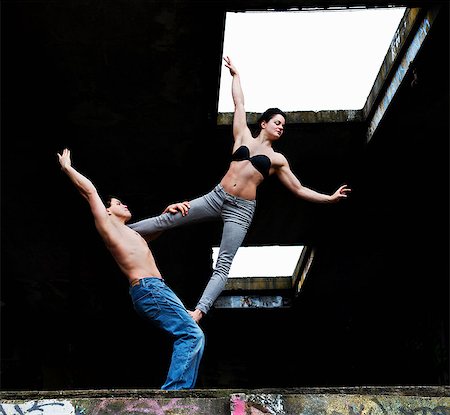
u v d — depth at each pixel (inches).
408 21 292.0
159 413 129.9
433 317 457.4
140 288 172.7
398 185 388.2
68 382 522.9
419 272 479.8
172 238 415.2
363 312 559.2
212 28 277.3
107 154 351.9
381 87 324.8
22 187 367.2
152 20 272.7
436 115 325.7
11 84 299.7
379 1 273.6
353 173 380.5
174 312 171.0
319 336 579.2
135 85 306.5
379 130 335.9
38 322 526.0
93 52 288.7
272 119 202.2
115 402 131.2
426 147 353.7
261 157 194.7
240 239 188.2
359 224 428.5
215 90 311.7
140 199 390.9
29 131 325.7
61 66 295.1
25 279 471.8
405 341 512.7
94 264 446.9
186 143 346.0
